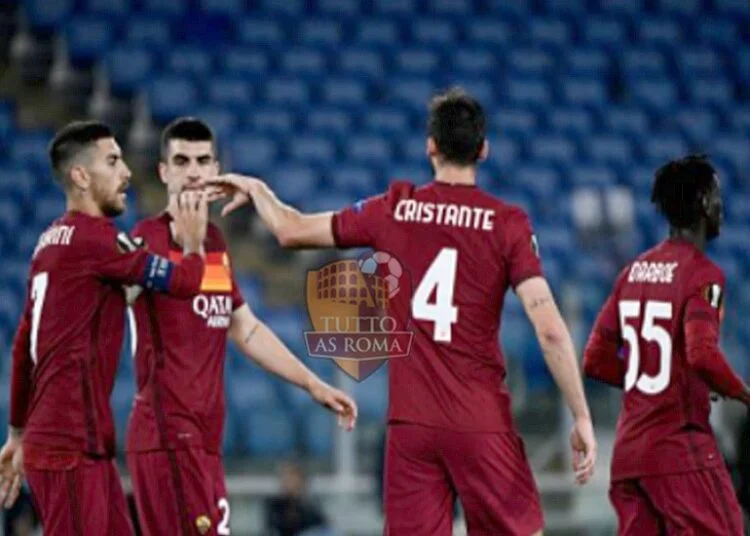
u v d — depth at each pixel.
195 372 22.69
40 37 69.00
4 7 69.94
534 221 66.06
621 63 79.50
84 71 68.25
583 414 20.42
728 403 42.25
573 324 47.44
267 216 21.78
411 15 77.56
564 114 74.88
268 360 24.17
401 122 70.88
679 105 78.38
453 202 20.84
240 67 71.31
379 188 66.50
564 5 80.94
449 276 20.66
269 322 54.44
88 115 67.06
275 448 49.44
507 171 70.38
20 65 67.75
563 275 61.84
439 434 20.48
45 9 69.62
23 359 22.14
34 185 61.72
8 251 58.03
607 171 72.00
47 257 21.77
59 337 21.47
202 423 22.67
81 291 21.53
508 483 20.58
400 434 20.73
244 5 74.44
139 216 61.12
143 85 67.81
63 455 21.31
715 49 81.81
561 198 69.12
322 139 68.56
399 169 68.00
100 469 21.56
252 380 51.53
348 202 65.00
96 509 21.39
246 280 58.34
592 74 78.12
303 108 70.12
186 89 68.19
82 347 21.50
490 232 20.67
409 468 20.75
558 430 48.47
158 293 22.58
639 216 68.69
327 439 49.62
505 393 20.86
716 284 22.61
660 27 81.50
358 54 74.06
